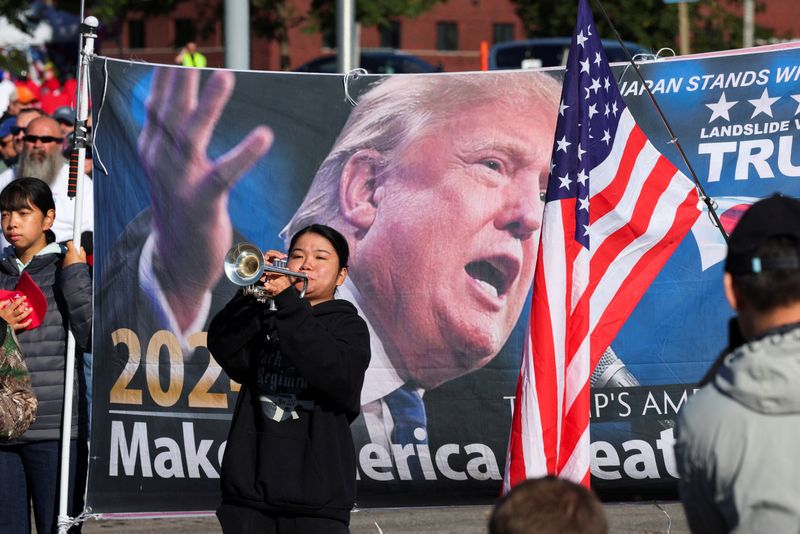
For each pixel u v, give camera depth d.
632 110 17.19
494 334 17.34
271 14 76.44
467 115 17.50
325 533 13.09
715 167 16.98
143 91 17.09
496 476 17.30
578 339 14.32
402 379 17.36
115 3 78.44
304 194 17.48
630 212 15.35
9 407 14.82
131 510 16.95
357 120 17.56
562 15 77.62
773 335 7.96
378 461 17.38
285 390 13.23
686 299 16.80
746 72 16.92
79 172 16.56
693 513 8.24
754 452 7.80
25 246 16.80
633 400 16.94
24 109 27.91
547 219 14.47
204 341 17.11
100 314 16.86
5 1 76.62
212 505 17.16
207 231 17.25
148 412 16.98
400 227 17.47
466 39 138.12
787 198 8.37
